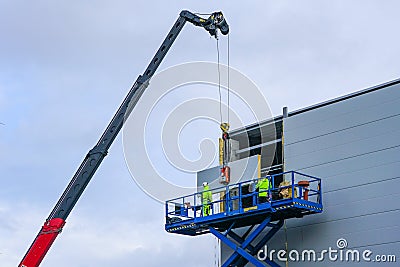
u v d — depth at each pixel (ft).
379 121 104.27
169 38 115.24
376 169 102.94
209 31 121.49
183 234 120.06
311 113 112.88
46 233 98.32
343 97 109.19
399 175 100.22
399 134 101.71
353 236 103.04
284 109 116.98
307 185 104.27
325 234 106.52
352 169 105.60
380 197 101.45
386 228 99.76
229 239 116.67
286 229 111.86
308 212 105.70
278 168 119.65
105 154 104.63
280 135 121.90
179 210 115.44
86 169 103.04
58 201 101.30
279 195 106.73
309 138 112.06
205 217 111.14
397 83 103.55
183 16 118.32
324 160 109.19
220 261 120.67
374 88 105.91
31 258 97.14
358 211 103.40
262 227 106.22
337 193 106.42
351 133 107.04
